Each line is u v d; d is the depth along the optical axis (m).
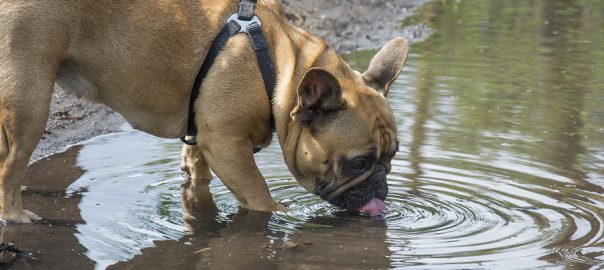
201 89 7.41
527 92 12.16
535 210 8.09
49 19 7.05
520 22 16.98
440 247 7.18
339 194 7.61
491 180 8.88
